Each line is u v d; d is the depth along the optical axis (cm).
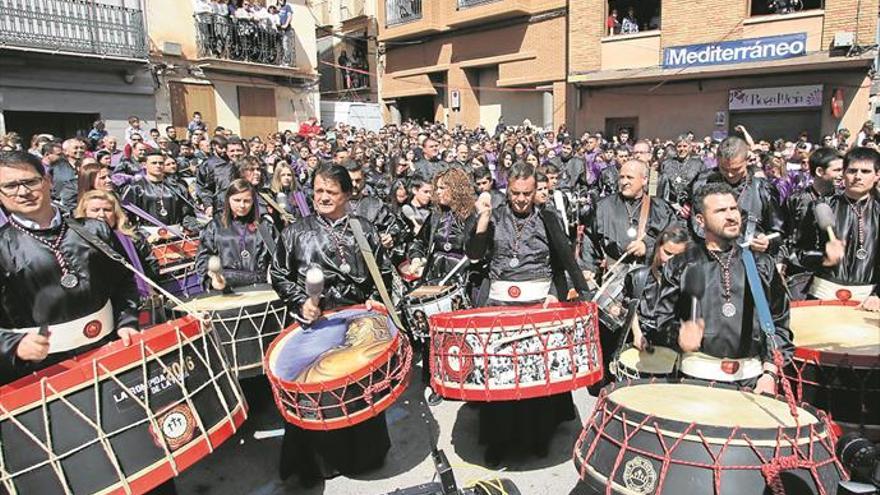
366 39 2694
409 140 1525
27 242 276
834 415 305
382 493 362
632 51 1778
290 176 738
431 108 2478
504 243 393
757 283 282
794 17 1538
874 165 388
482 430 396
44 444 223
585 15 1830
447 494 311
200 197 864
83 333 290
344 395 300
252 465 405
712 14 1634
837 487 212
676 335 309
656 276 383
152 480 241
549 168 641
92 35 1578
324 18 2823
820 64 1521
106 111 1645
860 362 296
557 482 371
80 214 418
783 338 293
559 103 1980
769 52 1560
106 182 469
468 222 415
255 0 2047
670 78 1739
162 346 251
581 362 317
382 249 393
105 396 235
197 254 496
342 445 376
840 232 406
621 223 478
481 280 423
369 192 693
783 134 1658
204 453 258
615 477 237
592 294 414
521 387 307
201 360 268
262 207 584
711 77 1706
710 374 300
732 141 472
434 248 532
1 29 1433
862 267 401
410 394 508
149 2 1744
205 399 265
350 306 384
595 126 1920
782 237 464
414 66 2375
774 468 213
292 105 2155
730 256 296
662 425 230
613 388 278
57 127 1596
